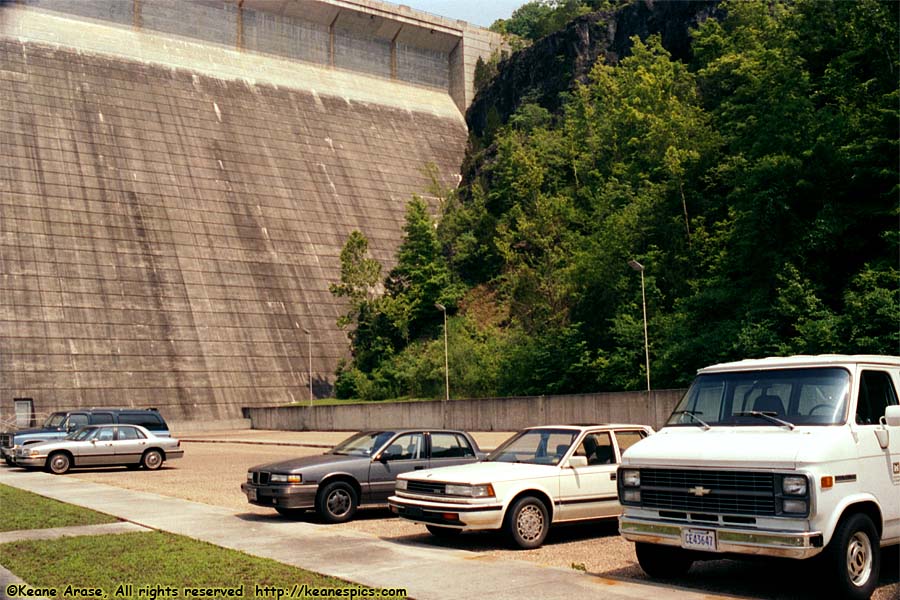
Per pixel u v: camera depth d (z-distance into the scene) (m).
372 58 101.31
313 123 89.44
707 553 9.75
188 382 63.59
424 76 105.31
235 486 22.28
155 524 14.77
